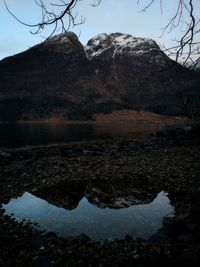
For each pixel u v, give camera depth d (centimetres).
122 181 2047
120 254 962
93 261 928
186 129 5666
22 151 3712
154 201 1592
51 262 898
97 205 1555
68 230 1218
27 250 1011
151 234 1152
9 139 6612
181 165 2430
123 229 1212
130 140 4862
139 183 1981
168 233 1093
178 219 1141
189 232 1065
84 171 2381
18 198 1730
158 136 5553
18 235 1164
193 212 1166
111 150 3597
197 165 2392
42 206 1560
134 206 1516
